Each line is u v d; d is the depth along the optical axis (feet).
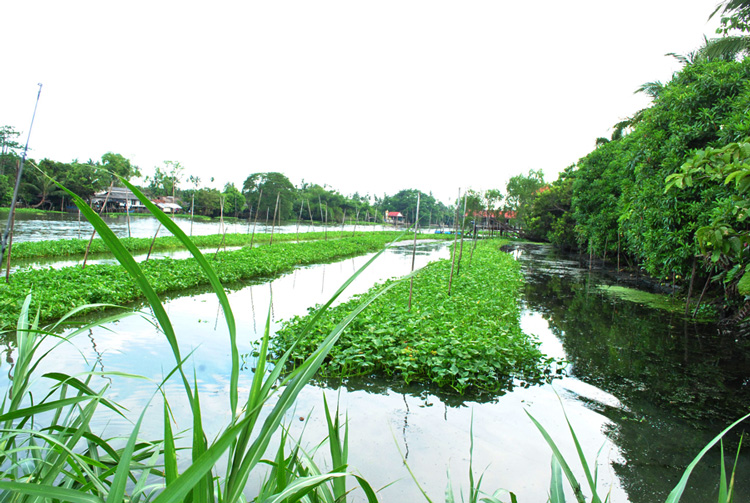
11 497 5.32
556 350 23.49
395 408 15.87
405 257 85.30
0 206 148.46
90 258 55.11
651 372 20.18
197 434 3.77
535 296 41.01
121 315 4.98
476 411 15.78
